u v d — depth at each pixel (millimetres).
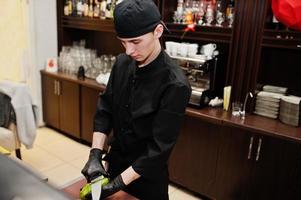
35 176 566
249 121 2129
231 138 2143
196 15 2594
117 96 1316
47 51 3645
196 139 2336
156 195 1314
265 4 2047
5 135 2385
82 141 3404
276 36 2029
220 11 2553
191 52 2404
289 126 2051
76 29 3777
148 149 1174
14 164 587
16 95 2486
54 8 3600
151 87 1188
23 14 3328
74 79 3232
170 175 2557
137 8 1007
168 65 1186
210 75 2408
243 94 2295
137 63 1215
